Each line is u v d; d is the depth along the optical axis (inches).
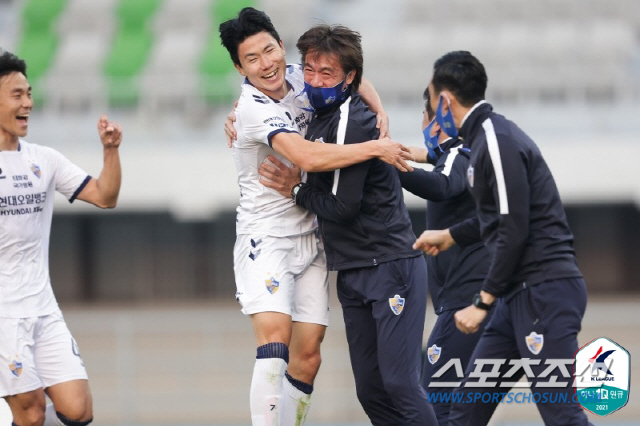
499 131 532.7
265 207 601.9
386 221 585.9
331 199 569.3
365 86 621.0
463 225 577.6
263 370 573.3
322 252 622.8
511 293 542.9
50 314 639.8
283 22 2294.5
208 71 2225.6
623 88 2053.4
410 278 589.6
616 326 1395.2
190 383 1477.6
